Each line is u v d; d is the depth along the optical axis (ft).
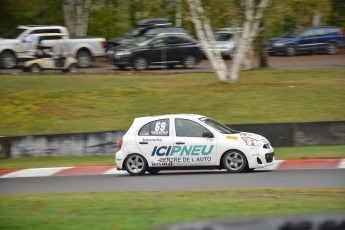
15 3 403.34
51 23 438.81
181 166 150.41
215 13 256.52
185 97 239.09
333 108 222.48
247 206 99.81
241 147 147.54
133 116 226.17
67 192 126.31
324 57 407.03
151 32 357.20
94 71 335.47
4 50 338.54
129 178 146.72
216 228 27.14
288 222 27.63
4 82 279.69
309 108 223.51
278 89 244.22
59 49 325.62
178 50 344.90
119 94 245.24
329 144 195.21
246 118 217.97
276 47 420.77
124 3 452.76
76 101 239.50
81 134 200.54
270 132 195.42
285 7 252.21
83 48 362.74
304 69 318.04
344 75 284.20
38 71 321.52
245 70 315.78
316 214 29.01
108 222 91.86
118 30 458.50
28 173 166.09
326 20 443.73
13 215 99.66
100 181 143.13
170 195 114.01
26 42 339.98
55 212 101.09
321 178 133.39
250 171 150.61
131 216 95.40
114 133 200.23
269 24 256.32
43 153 200.95
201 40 260.01
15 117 226.99
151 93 245.45
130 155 152.87
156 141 151.33
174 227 27.50
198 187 126.11
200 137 149.79
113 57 341.82
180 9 262.47
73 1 418.51
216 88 249.55
